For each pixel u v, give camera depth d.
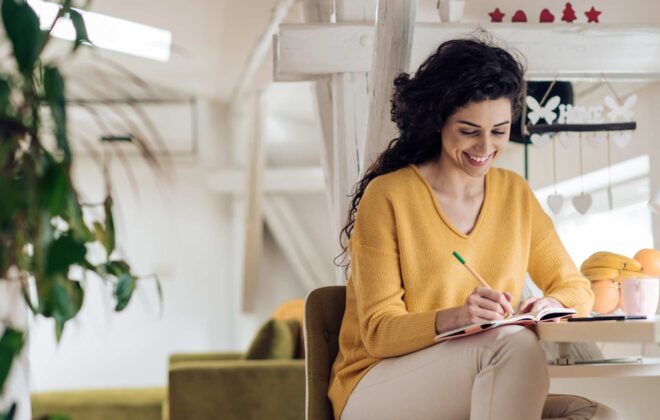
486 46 2.05
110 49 6.79
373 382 1.93
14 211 1.10
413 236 2.03
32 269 1.23
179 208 8.53
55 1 1.33
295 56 3.20
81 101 1.27
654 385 2.82
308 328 2.20
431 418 1.83
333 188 3.43
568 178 5.07
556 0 3.61
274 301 8.77
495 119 2.00
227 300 8.61
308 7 3.87
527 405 1.67
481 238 2.07
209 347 8.56
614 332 1.65
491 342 1.72
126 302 1.41
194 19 5.85
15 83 1.16
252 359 4.75
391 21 2.71
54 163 1.12
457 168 2.09
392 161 2.19
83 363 8.39
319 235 8.76
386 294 1.96
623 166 4.50
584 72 3.36
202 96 8.38
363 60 3.21
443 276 2.01
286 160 8.69
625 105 3.34
